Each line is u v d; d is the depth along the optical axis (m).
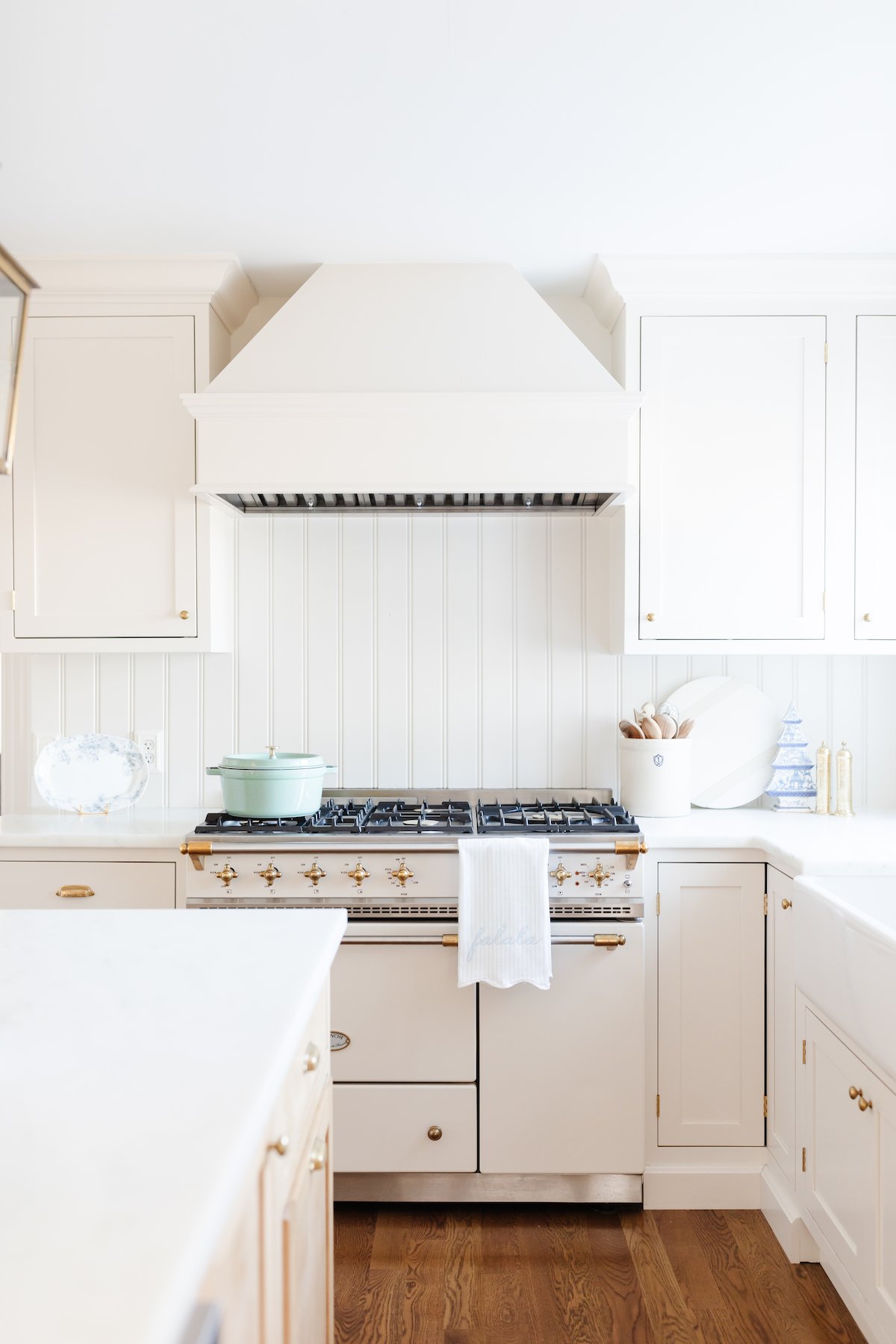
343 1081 2.27
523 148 1.96
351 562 2.82
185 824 2.52
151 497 2.51
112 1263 0.61
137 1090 0.87
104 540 2.52
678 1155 2.35
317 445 2.34
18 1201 0.68
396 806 2.67
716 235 2.36
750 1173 2.35
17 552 2.52
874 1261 1.70
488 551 2.81
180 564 2.51
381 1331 1.88
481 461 2.34
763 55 1.66
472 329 2.42
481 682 2.82
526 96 1.78
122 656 2.81
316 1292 1.29
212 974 1.20
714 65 1.69
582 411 2.32
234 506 2.61
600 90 1.76
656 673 2.82
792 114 1.84
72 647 2.53
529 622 2.82
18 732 2.83
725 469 2.51
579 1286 2.03
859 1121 1.78
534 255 2.47
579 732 2.82
